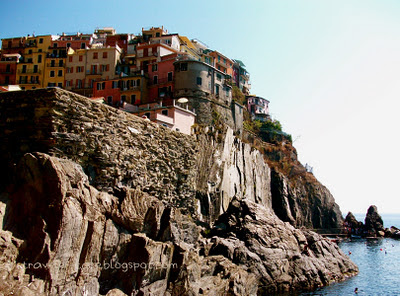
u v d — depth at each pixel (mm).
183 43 94875
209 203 56000
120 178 25828
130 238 23094
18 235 17953
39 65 89438
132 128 28141
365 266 59344
